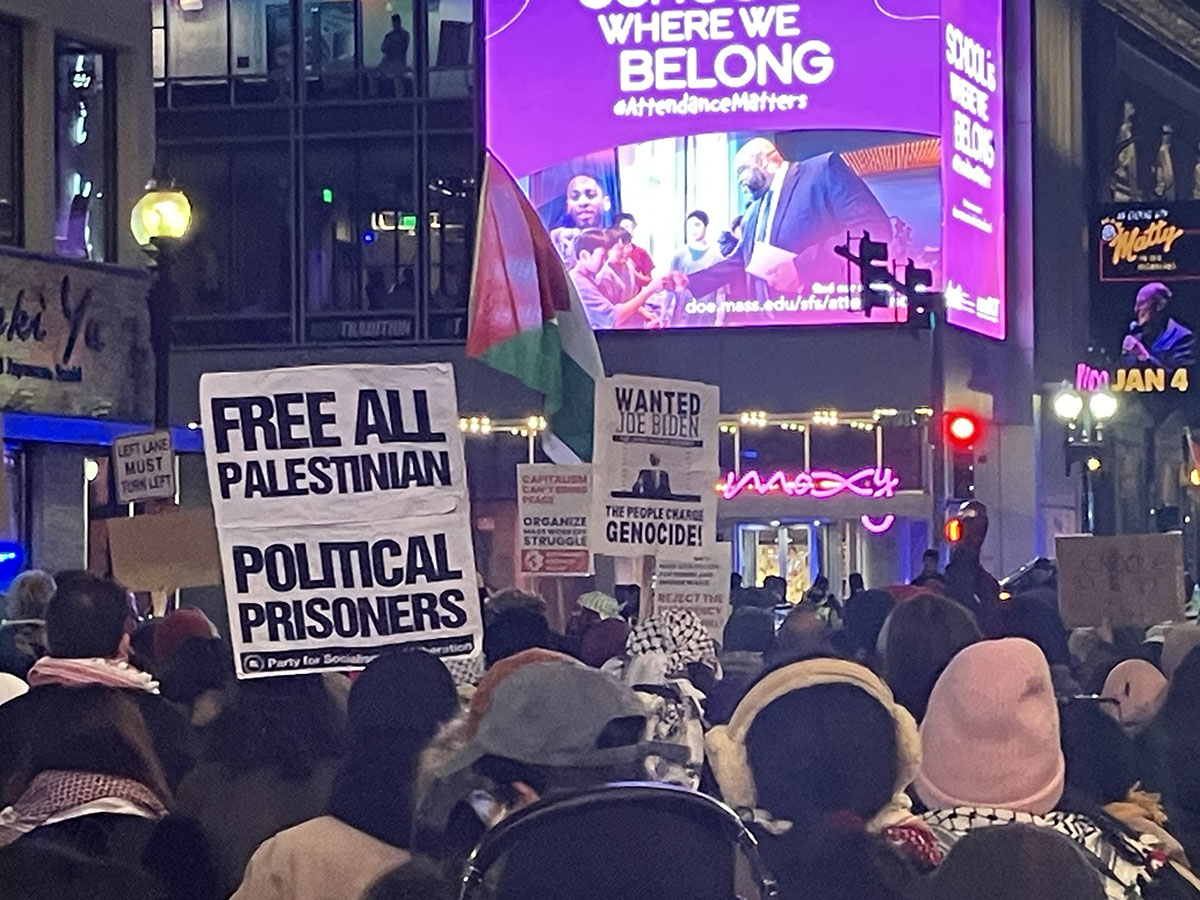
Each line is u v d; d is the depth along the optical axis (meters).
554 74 44.34
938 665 6.54
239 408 6.83
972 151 45.69
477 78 44.22
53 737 6.07
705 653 10.38
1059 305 51.81
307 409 6.84
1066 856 4.78
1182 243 42.81
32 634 10.26
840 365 43.44
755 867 4.66
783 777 5.40
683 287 44.19
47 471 21.91
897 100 43.69
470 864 4.50
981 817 5.62
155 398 19.36
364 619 6.82
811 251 43.72
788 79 43.91
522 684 5.11
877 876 5.30
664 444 11.48
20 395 20.05
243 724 6.52
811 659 5.55
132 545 10.13
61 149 22.14
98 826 5.93
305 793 6.44
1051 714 5.79
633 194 44.28
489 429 43.44
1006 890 4.72
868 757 5.40
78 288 20.98
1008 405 48.16
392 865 5.53
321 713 6.61
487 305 13.72
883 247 28.14
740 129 44.06
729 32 44.09
